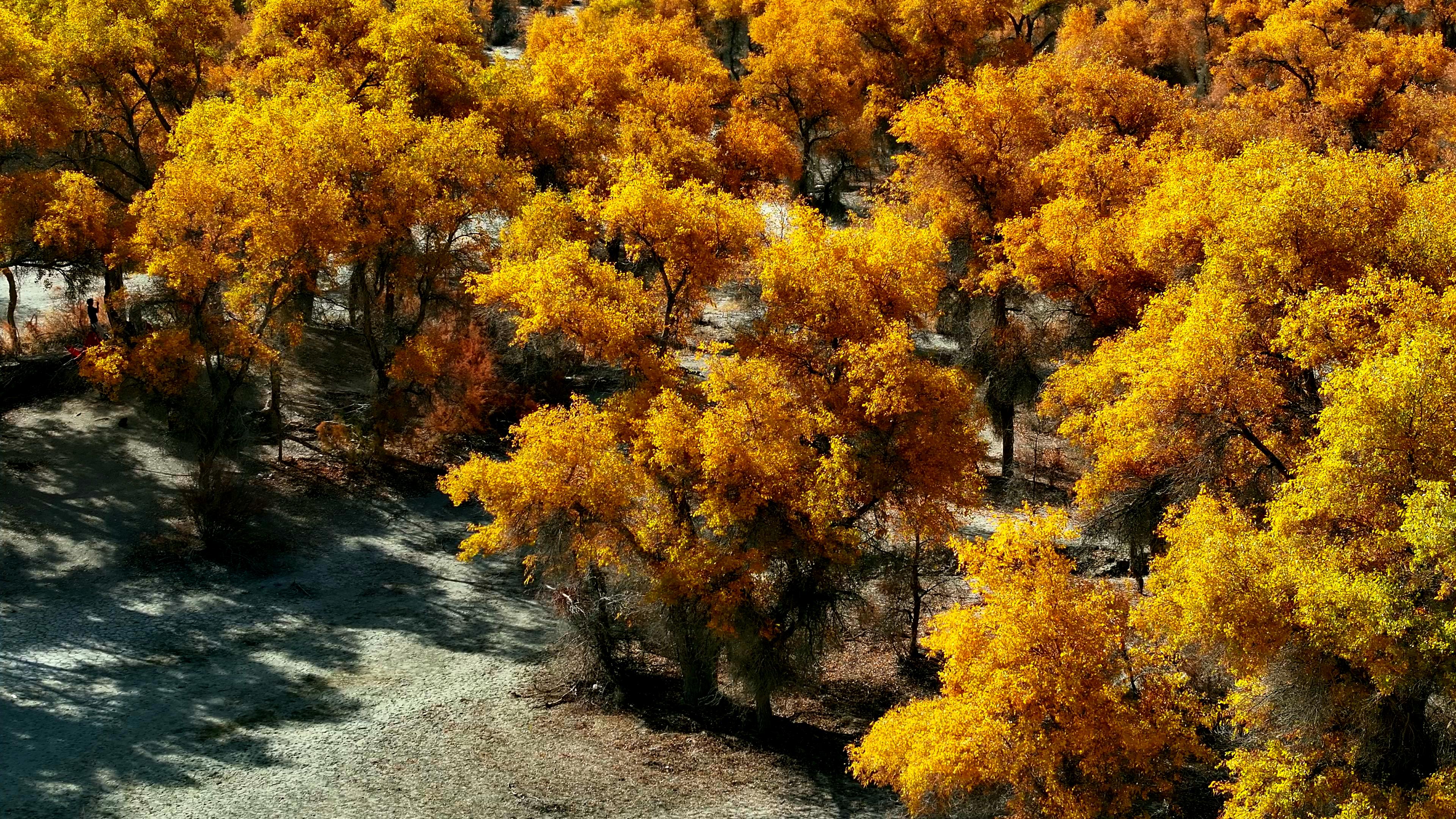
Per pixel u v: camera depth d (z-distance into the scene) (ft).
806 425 92.32
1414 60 208.44
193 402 118.42
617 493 92.07
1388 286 92.02
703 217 111.04
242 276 126.31
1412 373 72.64
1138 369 104.01
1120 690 73.41
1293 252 98.63
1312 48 216.33
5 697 88.69
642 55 208.23
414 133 138.62
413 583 118.62
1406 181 112.88
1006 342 141.28
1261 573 71.36
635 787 86.58
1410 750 70.18
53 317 156.66
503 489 93.30
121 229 130.41
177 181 117.19
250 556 116.57
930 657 113.60
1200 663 83.76
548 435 94.68
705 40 300.81
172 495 123.54
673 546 93.81
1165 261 121.19
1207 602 71.36
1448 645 61.93
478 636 110.22
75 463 125.80
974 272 145.48
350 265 145.38
